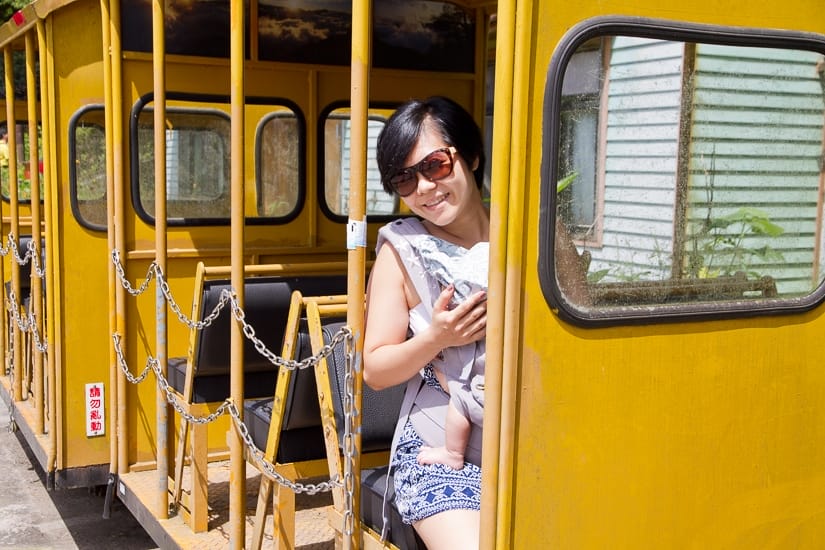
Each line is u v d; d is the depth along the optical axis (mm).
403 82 5145
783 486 2400
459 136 2422
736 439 2322
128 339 4676
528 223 2031
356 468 2588
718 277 2293
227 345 4035
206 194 4867
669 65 2168
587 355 2123
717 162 2258
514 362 2033
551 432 2100
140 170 4707
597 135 2105
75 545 5160
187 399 3955
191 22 4715
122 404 4586
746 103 2258
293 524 3223
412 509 2359
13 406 6191
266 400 3648
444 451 2408
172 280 4758
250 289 4055
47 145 4781
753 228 2318
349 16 5020
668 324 2209
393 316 2467
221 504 4246
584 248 2121
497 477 2061
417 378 2545
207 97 4805
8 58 6176
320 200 5125
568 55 2018
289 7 4891
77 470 4848
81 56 4738
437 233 2520
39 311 5383
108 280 4812
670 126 2199
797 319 2377
